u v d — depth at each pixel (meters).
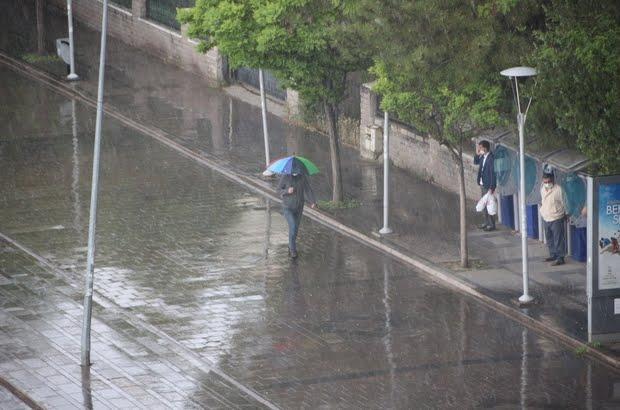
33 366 56.84
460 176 68.31
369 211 78.88
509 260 69.75
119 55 122.00
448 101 66.25
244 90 109.25
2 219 78.62
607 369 56.53
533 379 55.56
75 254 72.25
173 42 117.75
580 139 61.94
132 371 56.44
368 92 89.06
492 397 53.72
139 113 103.25
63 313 63.34
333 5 73.00
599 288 58.25
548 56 61.09
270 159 90.56
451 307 64.00
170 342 59.75
